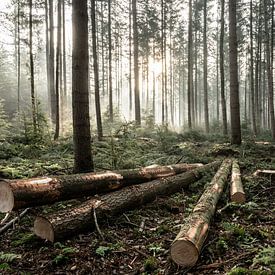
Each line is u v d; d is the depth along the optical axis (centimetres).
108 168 1000
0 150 1161
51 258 493
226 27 3647
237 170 1023
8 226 601
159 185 783
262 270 422
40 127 1421
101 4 3191
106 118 2439
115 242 548
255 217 647
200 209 585
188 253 449
